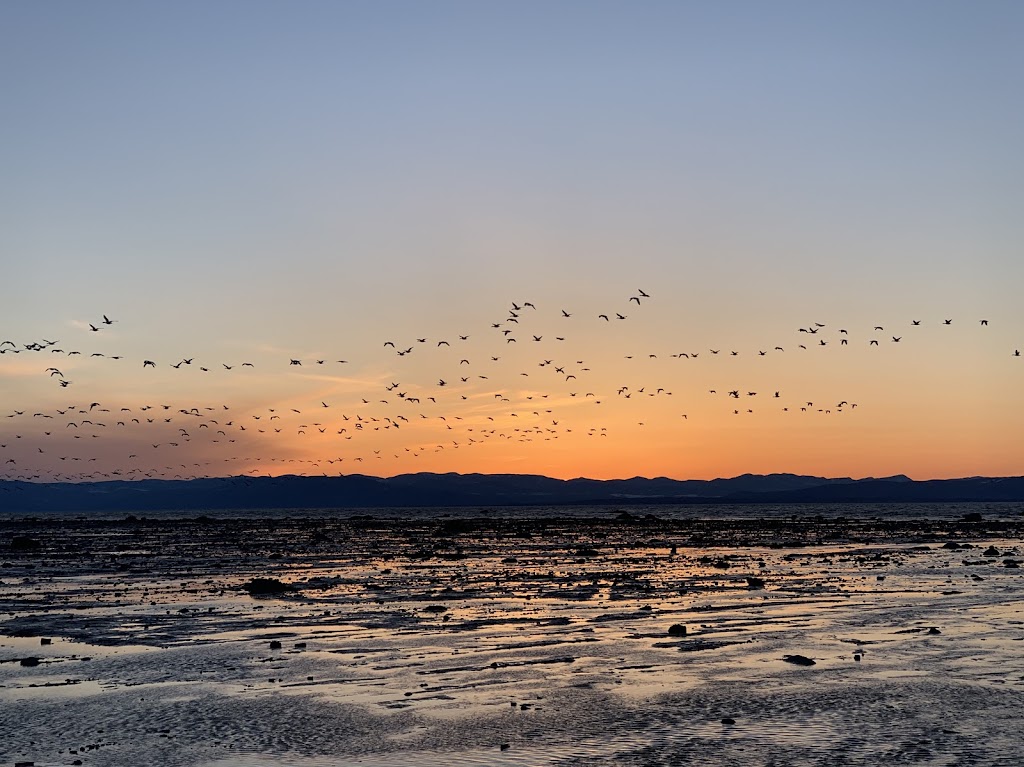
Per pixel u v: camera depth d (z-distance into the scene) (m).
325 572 67.12
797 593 51.09
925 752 22.22
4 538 123.00
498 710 26.38
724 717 25.36
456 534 130.88
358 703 27.28
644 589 53.88
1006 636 36.38
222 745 23.53
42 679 30.67
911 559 75.06
